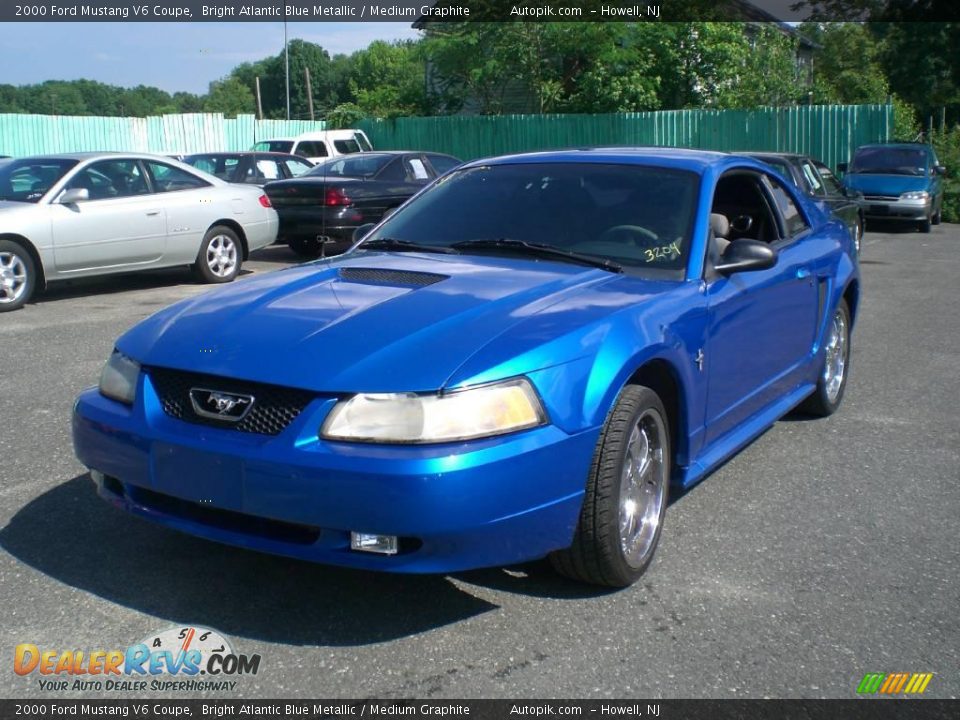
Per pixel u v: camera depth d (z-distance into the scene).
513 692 2.91
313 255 14.00
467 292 3.63
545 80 25.77
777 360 4.94
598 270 4.05
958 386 7.02
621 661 3.09
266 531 3.16
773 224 5.21
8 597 3.44
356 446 2.97
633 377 3.69
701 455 4.18
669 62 25.09
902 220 19.91
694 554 3.94
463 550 3.01
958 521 4.36
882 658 3.15
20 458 4.93
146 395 3.33
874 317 10.01
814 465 5.13
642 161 4.67
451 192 4.84
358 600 3.47
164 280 11.67
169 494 3.22
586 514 3.34
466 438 2.98
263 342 3.27
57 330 8.41
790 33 30.45
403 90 28.92
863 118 22.17
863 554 3.97
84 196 9.85
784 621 3.38
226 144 27.47
